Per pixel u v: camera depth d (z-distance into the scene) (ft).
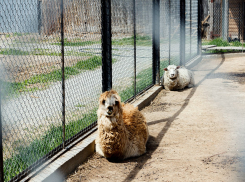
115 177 14.19
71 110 22.07
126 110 17.11
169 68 31.04
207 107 25.36
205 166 15.12
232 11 77.25
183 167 15.07
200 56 52.90
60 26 14.84
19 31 13.50
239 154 16.38
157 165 15.38
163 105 26.37
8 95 21.24
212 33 76.59
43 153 14.73
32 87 25.40
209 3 76.59
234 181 13.56
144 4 29.86
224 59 53.36
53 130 17.24
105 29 18.20
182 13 38.55
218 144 17.84
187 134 19.54
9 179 12.32
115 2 22.36
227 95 29.17
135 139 16.24
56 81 26.08
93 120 19.61
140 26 29.14
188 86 33.01
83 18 17.80
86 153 15.87
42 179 12.39
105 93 14.74
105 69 18.58
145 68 40.50
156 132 20.02
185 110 24.71
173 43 63.93
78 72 25.94
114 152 15.19
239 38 72.59
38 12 14.12
